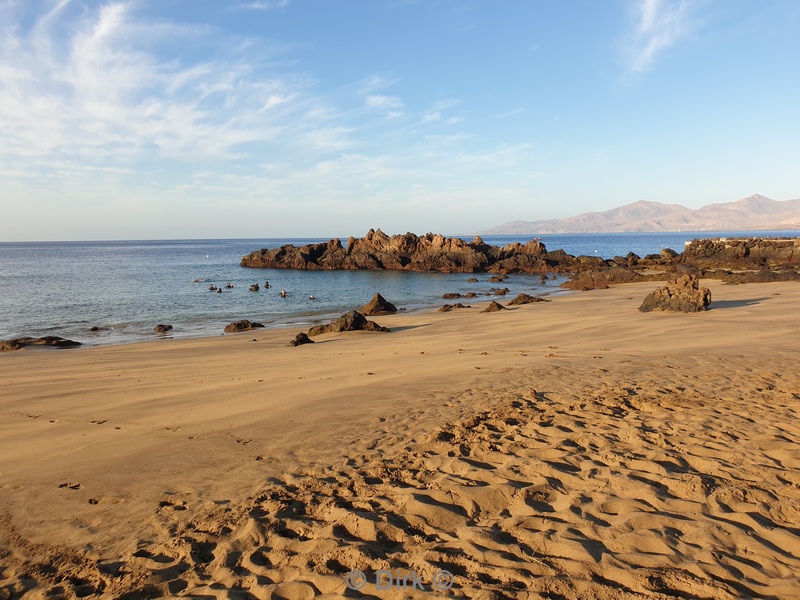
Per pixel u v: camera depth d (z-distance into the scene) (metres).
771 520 4.02
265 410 8.02
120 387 10.79
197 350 16.83
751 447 5.47
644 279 40.47
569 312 22.36
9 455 6.59
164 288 43.53
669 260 58.75
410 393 8.54
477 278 57.53
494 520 4.18
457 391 8.45
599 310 22.48
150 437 6.97
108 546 4.12
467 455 5.65
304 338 17.50
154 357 15.55
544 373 9.52
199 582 3.56
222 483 5.25
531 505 4.39
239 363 13.60
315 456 5.86
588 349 12.73
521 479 4.91
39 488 5.38
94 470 5.82
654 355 11.21
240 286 46.31
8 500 5.10
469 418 6.80
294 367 12.34
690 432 6.00
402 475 5.18
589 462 5.25
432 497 4.59
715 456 5.29
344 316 20.20
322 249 80.50
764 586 3.18
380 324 22.62
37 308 31.22
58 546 4.16
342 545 3.82
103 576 3.68
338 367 11.89
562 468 5.14
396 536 3.99
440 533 4.00
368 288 45.50
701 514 4.11
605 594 3.12
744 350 11.17
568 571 3.37
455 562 3.56
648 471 4.98
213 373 12.12
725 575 3.29
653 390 7.95
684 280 20.28
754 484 4.59
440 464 5.39
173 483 5.33
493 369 10.17
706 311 19.48
